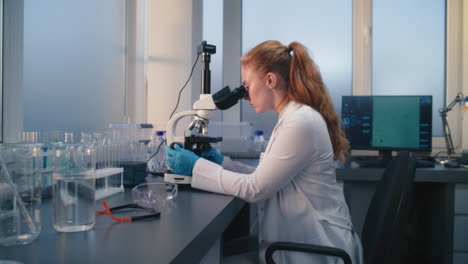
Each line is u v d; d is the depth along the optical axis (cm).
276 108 128
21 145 77
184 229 75
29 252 60
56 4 163
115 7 228
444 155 282
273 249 103
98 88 206
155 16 257
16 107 134
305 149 109
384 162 236
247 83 127
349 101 254
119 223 80
